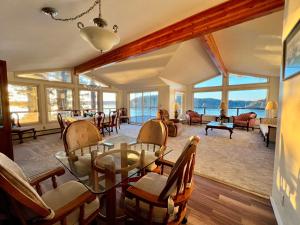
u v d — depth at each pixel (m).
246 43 3.92
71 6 1.97
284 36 1.53
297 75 1.17
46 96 5.87
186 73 7.03
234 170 2.66
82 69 5.61
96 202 1.24
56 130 6.10
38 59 4.17
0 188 0.67
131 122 8.79
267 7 1.96
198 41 4.41
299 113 1.11
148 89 8.07
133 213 1.18
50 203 1.16
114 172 1.64
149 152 2.14
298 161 1.11
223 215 1.62
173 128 5.14
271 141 4.36
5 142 2.66
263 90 6.89
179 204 1.05
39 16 2.12
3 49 3.04
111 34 1.46
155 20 2.65
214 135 5.43
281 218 1.44
